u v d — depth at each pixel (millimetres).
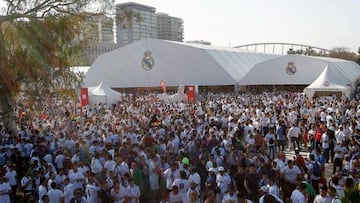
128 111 28266
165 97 38844
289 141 19672
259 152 12953
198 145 14156
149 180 12055
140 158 12227
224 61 55719
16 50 19016
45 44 19016
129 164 12648
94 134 17312
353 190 9219
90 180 10695
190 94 34031
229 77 52062
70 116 24984
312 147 17516
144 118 23094
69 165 12812
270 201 6434
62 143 15789
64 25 19391
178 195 9859
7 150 15305
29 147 15594
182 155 13117
